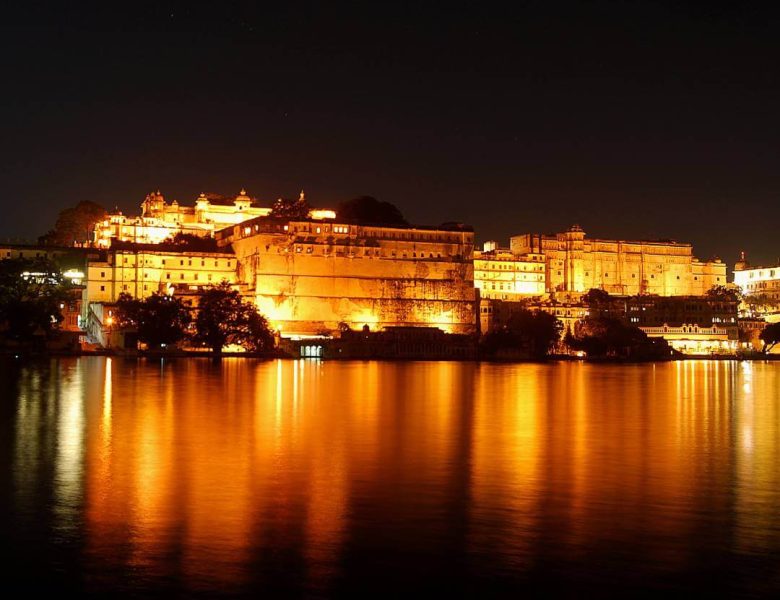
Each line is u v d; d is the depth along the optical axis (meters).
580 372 175.12
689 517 34.16
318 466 44.84
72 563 28.22
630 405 87.94
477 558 28.88
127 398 86.75
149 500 36.34
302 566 28.05
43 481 40.16
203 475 41.94
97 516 33.59
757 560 28.80
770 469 45.12
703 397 100.94
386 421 68.19
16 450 49.62
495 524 32.94
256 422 66.12
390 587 26.34
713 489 39.59
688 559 28.89
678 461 47.81
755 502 36.91
